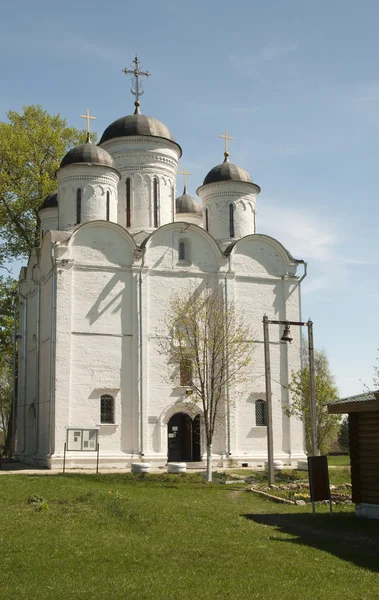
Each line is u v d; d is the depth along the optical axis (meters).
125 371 32.66
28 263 39.72
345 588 11.04
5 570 11.98
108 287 33.09
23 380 39.47
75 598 10.55
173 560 12.71
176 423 35.62
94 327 32.50
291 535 15.09
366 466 17.25
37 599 10.48
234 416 33.88
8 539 13.98
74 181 35.25
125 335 32.97
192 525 15.81
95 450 29.42
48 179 43.31
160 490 22.83
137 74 41.50
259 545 13.90
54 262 32.34
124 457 31.56
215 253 35.50
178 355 31.45
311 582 11.37
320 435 37.34
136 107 41.00
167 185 39.22
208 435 27.88
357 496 17.39
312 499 17.70
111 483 24.23
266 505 20.11
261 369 35.16
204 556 13.02
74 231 33.00
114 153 38.88
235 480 27.28
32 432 37.19
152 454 32.16
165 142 39.34
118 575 11.75
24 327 39.88
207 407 28.42
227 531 15.27
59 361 31.56
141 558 12.81
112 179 35.84
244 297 35.66
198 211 46.75
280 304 36.31
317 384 35.19
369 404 16.67
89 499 18.48
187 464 32.59
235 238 38.12
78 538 14.21
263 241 36.69
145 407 32.47
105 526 15.50
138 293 33.47
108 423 31.89
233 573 11.88
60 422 31.12
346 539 14.64
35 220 44.28
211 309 31.08
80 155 35.47
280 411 35.19
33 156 44.03
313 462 17.94
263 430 34.41
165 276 34.31
